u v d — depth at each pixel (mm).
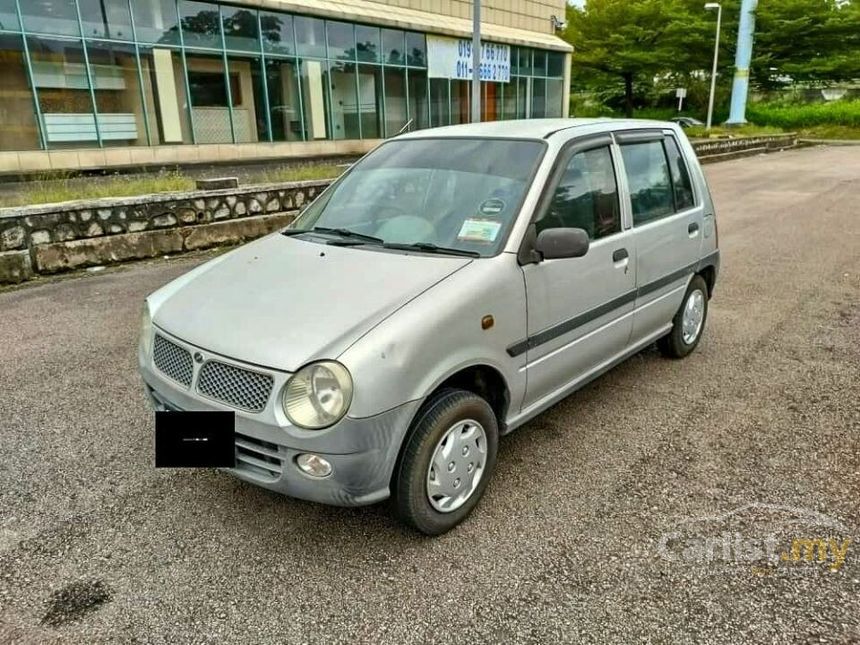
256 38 19078
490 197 3227
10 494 3152
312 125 21125
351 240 3336
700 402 4129
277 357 2447
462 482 2859
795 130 41406
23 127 15469
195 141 18406
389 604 2441
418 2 23859
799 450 3527
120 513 3008
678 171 4465
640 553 2707
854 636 2260
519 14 28828
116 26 16344
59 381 4445
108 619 2377
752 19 35000
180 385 2703
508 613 2389
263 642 2271
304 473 2451
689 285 4609
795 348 5047
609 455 3500
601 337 3643
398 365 2455
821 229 10141
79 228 7273
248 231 8906
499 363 2914
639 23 42938
